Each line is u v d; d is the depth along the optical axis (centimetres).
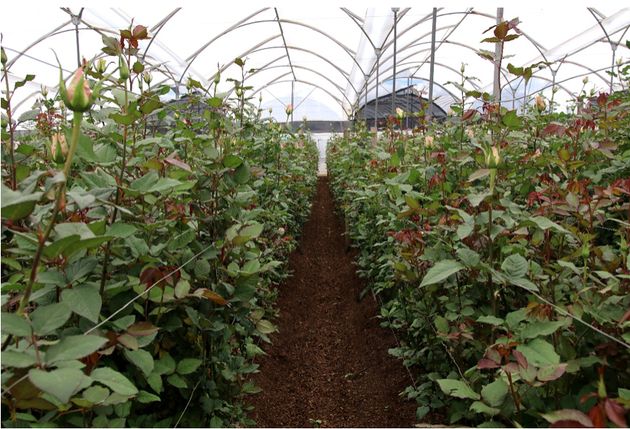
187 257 161
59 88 84
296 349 338
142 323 112
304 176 552
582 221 159
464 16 902
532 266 149
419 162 318
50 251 84
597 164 237
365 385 285
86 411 107
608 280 129
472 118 258
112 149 140
